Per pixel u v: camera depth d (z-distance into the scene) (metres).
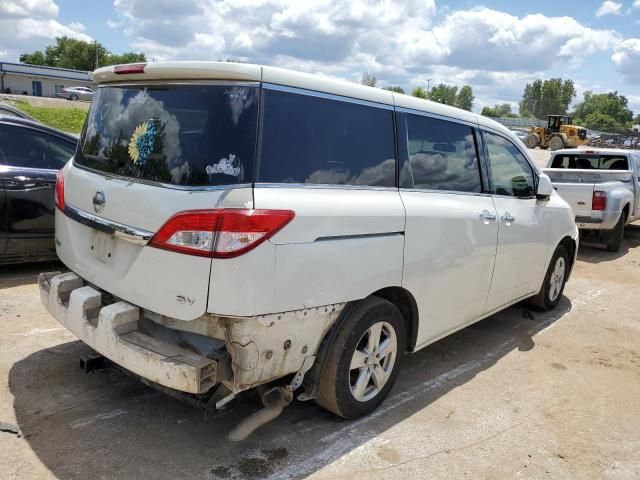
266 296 2.71
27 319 4.71
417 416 3.67
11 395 3.50
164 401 3.57
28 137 5.79
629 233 12.40
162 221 2.75
